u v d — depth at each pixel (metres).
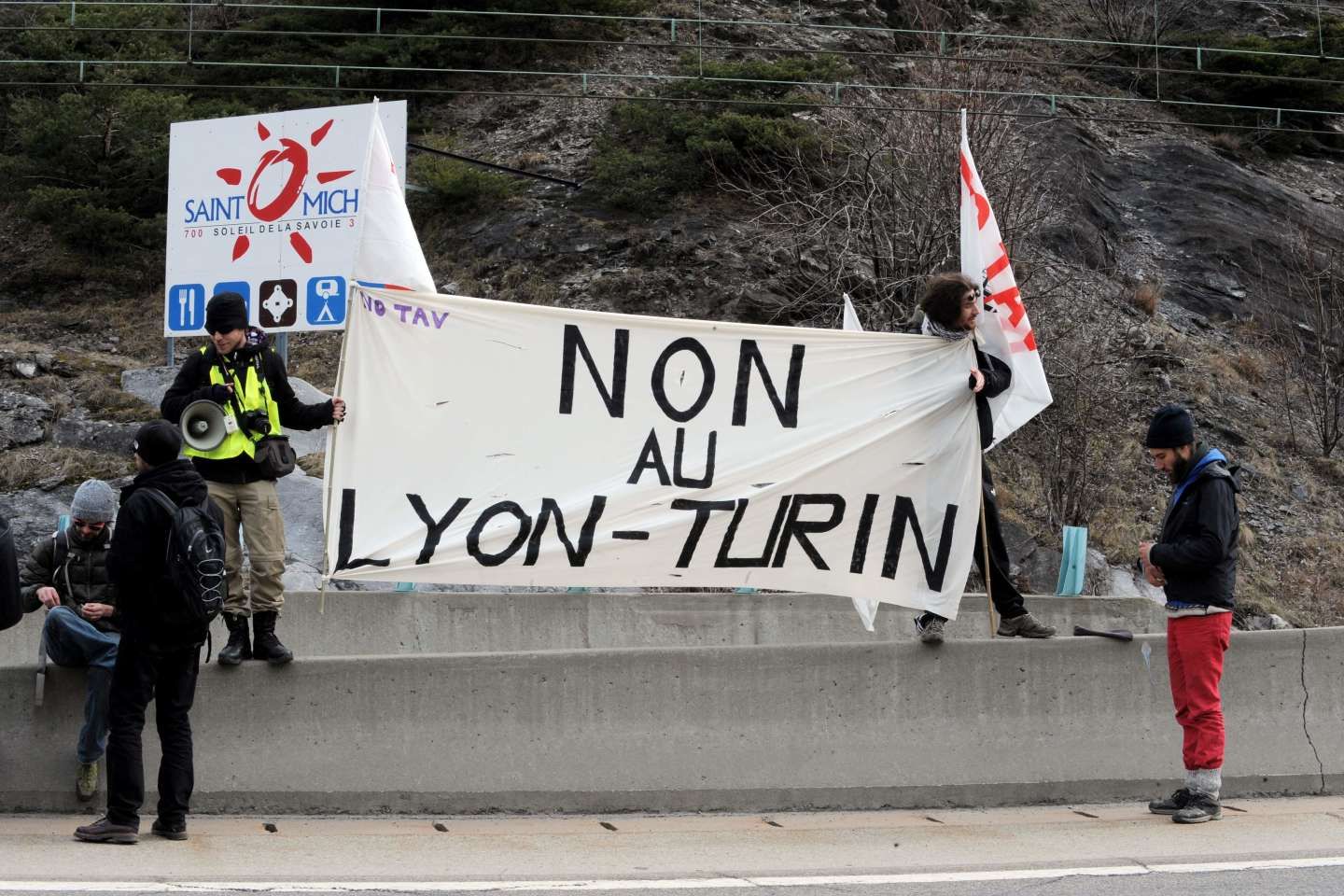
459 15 28.25
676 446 8.45
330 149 15.88
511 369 8.34
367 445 8.20
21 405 17.23
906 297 18.34
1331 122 29.75
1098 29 31.20
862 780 8.28
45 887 5.98
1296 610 16.27
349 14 28.77
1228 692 8.87
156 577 6.88
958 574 8.58
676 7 29.56
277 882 6.17
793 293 20.52
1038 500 17.44
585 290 20.89
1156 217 25.03
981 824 7.88
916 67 23.78
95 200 24.27
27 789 7.76
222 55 27.72
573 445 8.38
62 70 27.25
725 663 8.28
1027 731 8.54
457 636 12.35
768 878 6.46
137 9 29.36
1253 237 24.61
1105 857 7.01
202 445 7.77
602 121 25.73
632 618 12.66
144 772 7.71
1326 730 8.95
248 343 8.16
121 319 22.23
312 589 14.12
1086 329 19.55
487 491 8.27
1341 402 20.61
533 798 7.98
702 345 8.51
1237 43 30.06
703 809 8.12
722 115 23.20
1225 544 7.86
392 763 7.93
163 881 6.13
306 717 7.93
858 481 8.57
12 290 23.08
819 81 25.19
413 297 8.26
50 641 7.72
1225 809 8.34
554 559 8.31
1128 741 8.66
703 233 21.84
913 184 18.77
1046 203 20.31
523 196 23.58
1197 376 20.62
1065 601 13.13
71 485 16.02
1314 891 6.32
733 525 8.47
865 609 8.70
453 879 6.32
